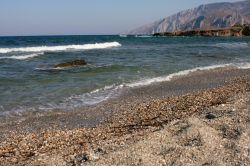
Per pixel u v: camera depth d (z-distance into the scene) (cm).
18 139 1095
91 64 3341
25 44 8288
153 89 1958
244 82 2072
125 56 4272
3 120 1348
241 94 1536
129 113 1402
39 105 1584
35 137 1110
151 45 7606
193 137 884
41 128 1245
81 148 941
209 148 806
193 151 788
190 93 1759
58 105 1588
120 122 1267
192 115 1170
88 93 1856
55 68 3080
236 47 6425
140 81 2239
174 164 729
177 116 1273
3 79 2306
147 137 906
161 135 917
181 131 932
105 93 1856
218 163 722
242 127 935
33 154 947
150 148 823
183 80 2272
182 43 8950
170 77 2405
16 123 1311
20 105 1579
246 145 816
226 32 17400
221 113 1112
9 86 2045
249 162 722
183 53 4791
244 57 4122
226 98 1512
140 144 845
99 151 853
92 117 1384
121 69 2853
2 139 1125
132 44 8219
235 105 1224
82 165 762
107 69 2867
